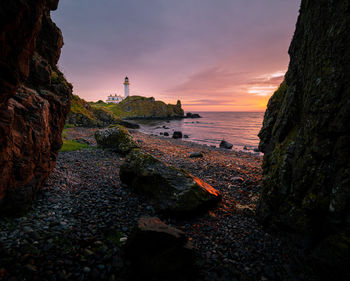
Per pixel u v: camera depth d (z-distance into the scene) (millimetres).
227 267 5070
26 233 5188
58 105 9328
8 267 4039
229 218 7746
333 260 4297
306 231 5266
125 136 19531
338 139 4652
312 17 6445
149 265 4516
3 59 3309
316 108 5430
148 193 8766
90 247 5203
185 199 7492
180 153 22344
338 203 4398
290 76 8008
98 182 10617
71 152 17719
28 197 6277
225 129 71500
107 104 174125
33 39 4172
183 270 4672
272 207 6836
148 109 141375
